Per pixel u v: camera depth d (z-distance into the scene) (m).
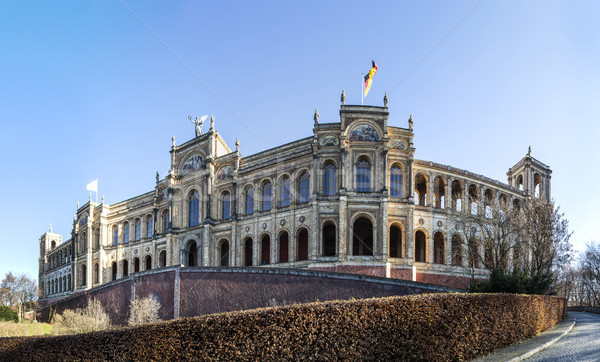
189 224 81.19
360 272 58.75
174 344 21.45
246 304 43.56
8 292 121.44
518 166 87.88
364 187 63.06
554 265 63.22
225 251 77.56
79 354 23.33
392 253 69.06
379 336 20.86
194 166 82.31
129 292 54.41
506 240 66.00
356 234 65.50
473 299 25.03
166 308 48.78
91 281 99.94
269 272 43.16
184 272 48.34
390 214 63.53
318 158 63.84
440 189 76.19
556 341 28.66
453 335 22.72
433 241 67.94
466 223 69.06
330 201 62.50
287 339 19.97
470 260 66.88
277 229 67.69
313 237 61.69
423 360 21.55
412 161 65.25
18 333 49.97
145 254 89.19
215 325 21.03
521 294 33.00
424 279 65.06
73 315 54.75
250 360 20.03
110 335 23.08
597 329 34.47
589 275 96.19
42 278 134.62
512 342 27.23
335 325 20.27
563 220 63.50
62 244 120.81
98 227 100.75
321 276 40.69
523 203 81.94
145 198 93.00
